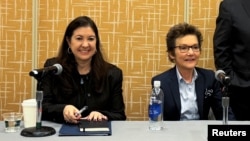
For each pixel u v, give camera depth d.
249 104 2.39
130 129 1.73
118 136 1.60
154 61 2.75
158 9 2.71
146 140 1.54
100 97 2.12
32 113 1.76
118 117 2.08
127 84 2.76
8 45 2.68
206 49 2.75
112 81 2.16
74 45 2.08
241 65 2.34
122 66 2.74
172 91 2.14
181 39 2.14
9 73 2.70
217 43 2.39
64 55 2.14
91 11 2.69
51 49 2.70
